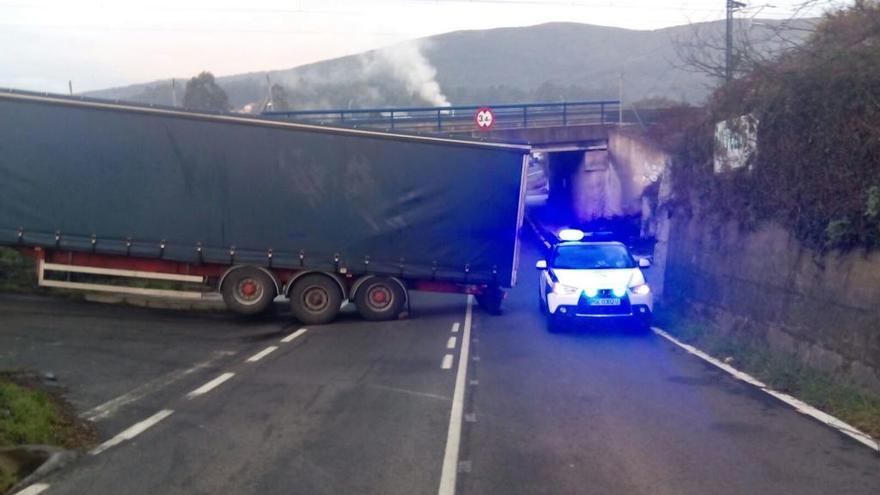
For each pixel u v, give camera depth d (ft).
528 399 33.88
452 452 26.00
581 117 129.59
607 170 125.29
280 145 57.00
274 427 29.19
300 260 57.47
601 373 39.45
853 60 35.94
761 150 45.29
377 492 22.20
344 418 30.60
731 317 50.03
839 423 29.12
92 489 22.40
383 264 58.65
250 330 54.54
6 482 22.36
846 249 35.94
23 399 28.89
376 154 57.93
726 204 52.13
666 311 59.98
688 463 24.57
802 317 39.75
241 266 57.52
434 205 58.70
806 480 22.79
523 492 22.12
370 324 58.54
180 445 26.81
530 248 119.55
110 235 56.13
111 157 55.88
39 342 44.47
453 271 59.36
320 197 57.52
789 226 41.70
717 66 58.08
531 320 60.18
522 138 123.44
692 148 61.11
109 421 29.81
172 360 42.34
